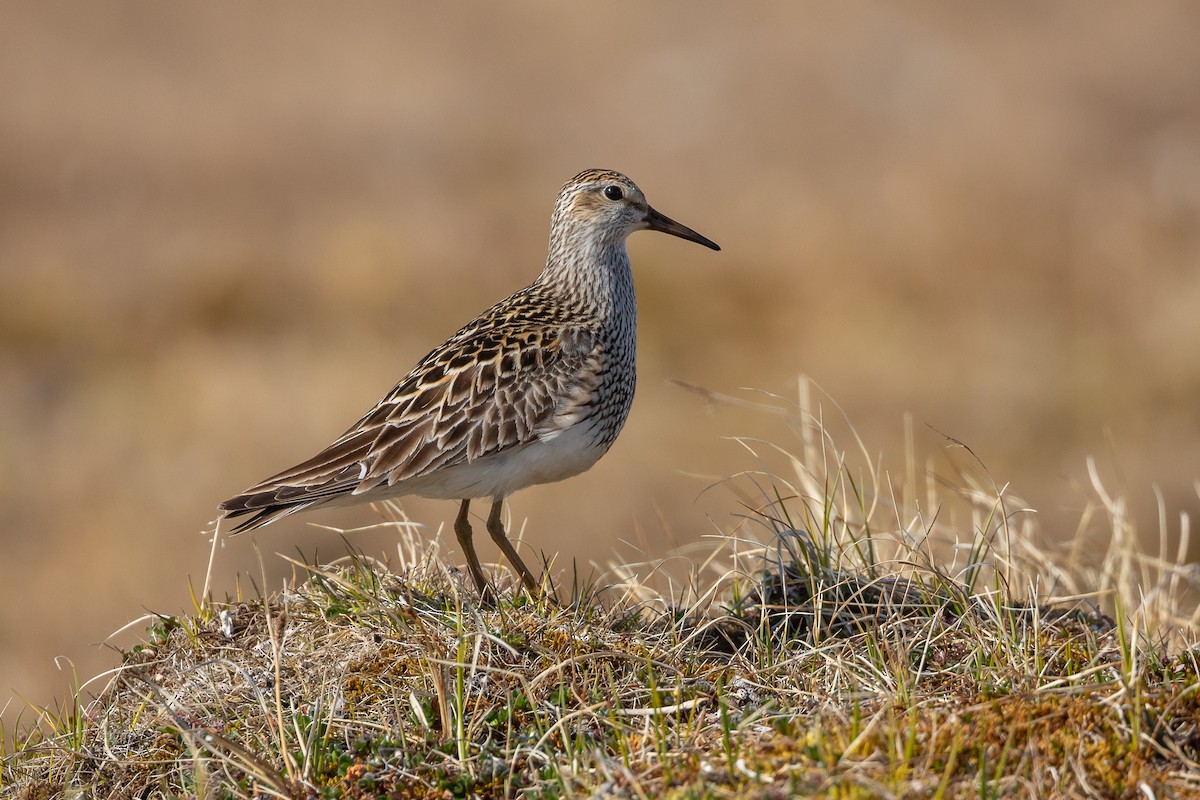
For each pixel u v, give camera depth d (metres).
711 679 7.43
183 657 7.98
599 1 38.16
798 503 12.17
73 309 21.31
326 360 19.53
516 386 9.08
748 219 24.59
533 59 35.12
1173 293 20.94
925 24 34.91
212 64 34.59
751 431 17.34
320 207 26.00
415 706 7.10
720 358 19.72
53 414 18.61
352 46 36.06
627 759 6.48
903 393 18.39
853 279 21.61
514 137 30.16
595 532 15.28
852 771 6.11
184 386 18.98
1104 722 6.43
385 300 21.50
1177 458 17.06
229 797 6.76
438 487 9.10
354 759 6.93
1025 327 20.20
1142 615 8.99
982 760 5.96
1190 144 27.36
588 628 7.83
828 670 7.34
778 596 8.67
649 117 31.19
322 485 8.73
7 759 7.66
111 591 14.65
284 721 7.24
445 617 7.83
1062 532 15.11
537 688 7.31
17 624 14.18
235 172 27.64
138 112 30.73
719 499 15.80
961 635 7.76
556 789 6.48
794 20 35.62
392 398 9.07
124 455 17.27
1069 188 25.16
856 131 29.44
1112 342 19.81
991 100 29.94
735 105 31.23
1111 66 31.28
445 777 6.76
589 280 9.94
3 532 15.75
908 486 10.63
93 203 26.16
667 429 17.50
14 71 33.00
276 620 7.98
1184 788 6.07
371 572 8.46
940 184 24.81
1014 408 18.08
